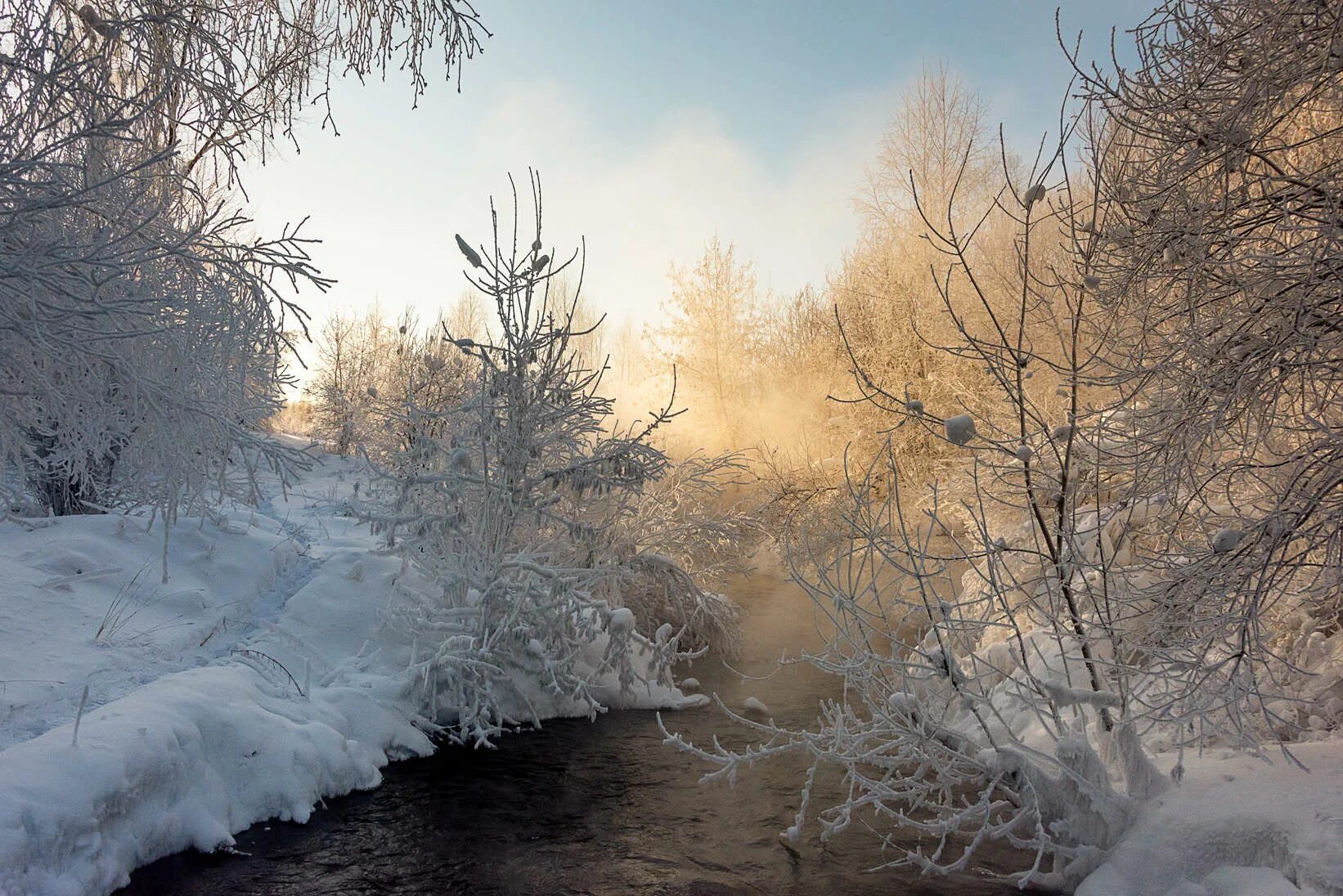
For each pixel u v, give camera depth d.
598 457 7.50
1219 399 4.54
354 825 5.02
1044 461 5.72
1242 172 4.47
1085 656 4.84
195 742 4.79
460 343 7.31
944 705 5.45
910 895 4.35
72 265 4.47
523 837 4.97
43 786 3.82
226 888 4.18
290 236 5.69
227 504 10.10
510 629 7.19
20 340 4.52
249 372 6.42
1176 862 3.90
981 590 5.14
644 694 7.78
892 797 4.65
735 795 5.70
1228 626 4.17
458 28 7.33
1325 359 4.41
